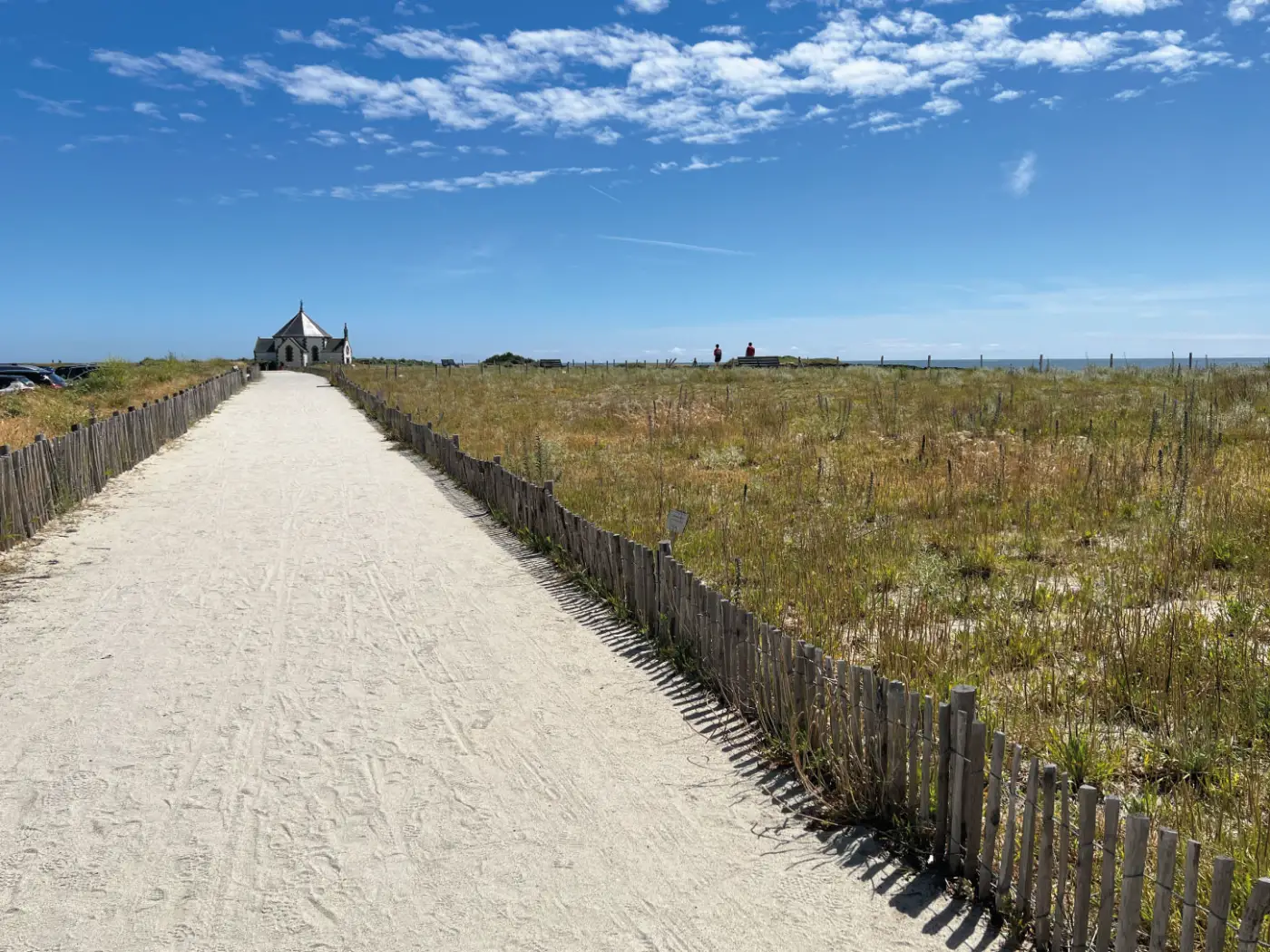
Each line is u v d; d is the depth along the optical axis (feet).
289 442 68.28
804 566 26.37
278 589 27.81
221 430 77.92
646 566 22.49
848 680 14.66
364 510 41.04
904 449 49.37
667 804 14.83
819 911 12.01
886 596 24.54
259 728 17.87
